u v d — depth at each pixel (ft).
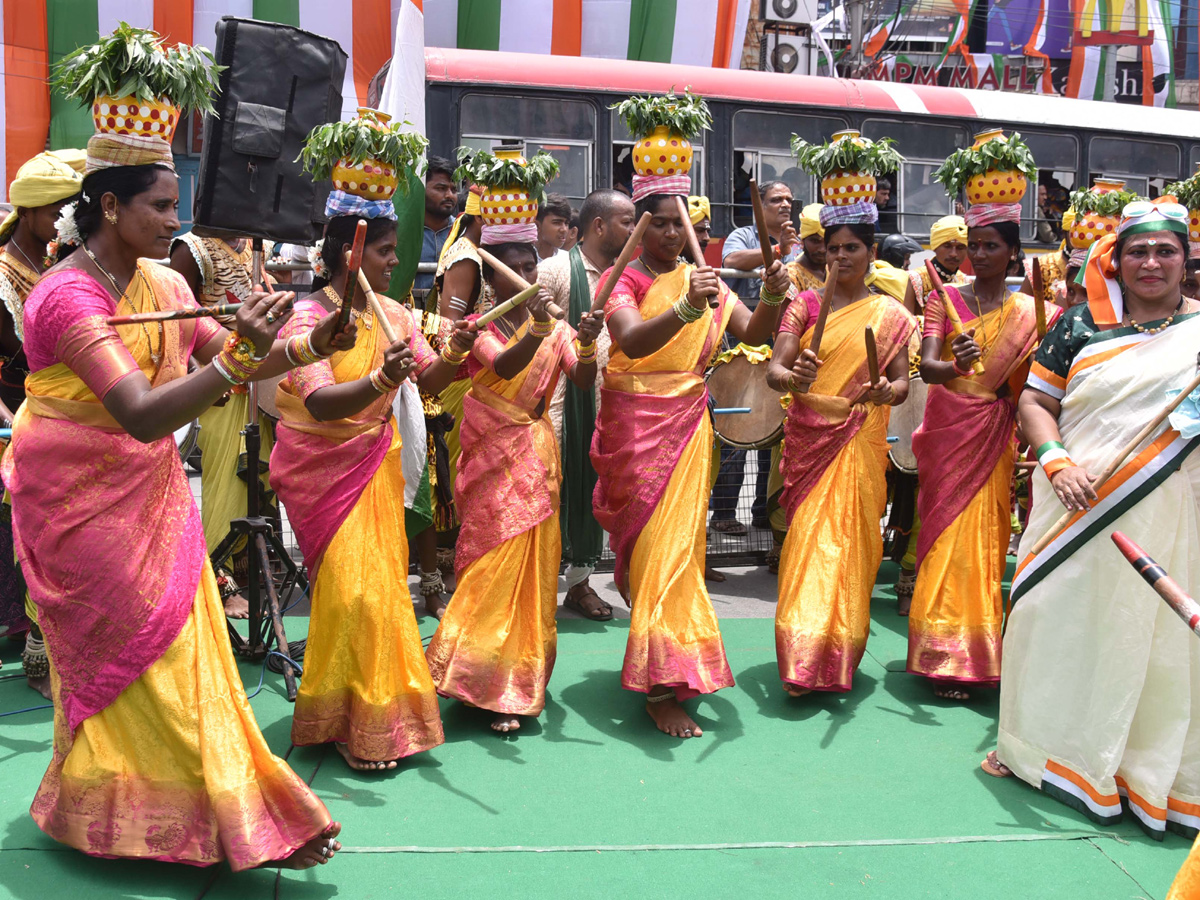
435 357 11.75
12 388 13.11
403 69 22.53
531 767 11.20
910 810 10.34
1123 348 10.26
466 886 8.82
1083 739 10.32
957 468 13.52
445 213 20.35
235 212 13.73
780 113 32.42
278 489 11.08
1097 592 10.25
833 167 13.37
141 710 8.55
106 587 8.50
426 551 16.33
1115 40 56.70
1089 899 8.79
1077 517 10.38
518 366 11.96
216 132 13.46
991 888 8.93
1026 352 13.47
